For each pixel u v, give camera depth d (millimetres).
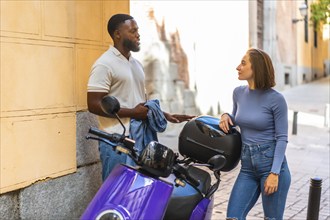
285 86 23172
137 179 2646
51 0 3846
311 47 29719
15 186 3533
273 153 3662
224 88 14562
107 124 4332
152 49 11266
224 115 3568
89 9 4324
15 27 3506
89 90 3717
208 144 3375
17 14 3523
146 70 11164
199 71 13195
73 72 4125
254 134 3695
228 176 7520
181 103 12078
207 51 13633
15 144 3525
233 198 3777
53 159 3900
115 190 2625
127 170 2701
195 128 3428
